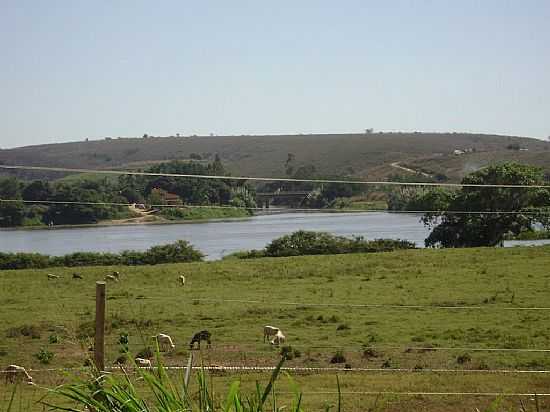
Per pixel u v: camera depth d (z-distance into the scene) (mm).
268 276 46312
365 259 51719
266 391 5156
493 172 61750
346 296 38656
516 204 60438
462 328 30062
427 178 158500
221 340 28641
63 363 24062
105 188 61219
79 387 5582
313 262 51062
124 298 39219
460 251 53125
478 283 40781
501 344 27047
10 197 54312
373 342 28094
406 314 33344
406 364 24000
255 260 53094
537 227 70000
